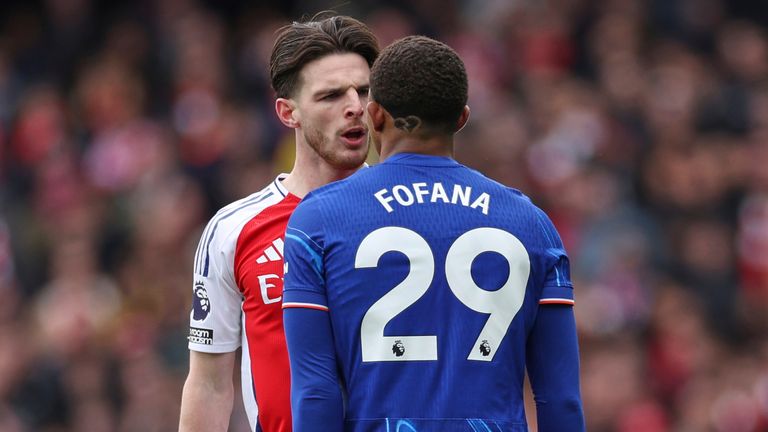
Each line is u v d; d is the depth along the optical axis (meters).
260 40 49.62
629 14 50.75
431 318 12.16
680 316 39.22
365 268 12.20
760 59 50.53
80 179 46.59
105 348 38.88
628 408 36.06
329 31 14.43
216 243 14.61
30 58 52.44
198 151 45.59
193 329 14.81
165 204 42.84
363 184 12.53
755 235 43.25
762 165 45.09
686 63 49.31
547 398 12.55
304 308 12.23
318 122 14.31
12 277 43.66
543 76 48.62
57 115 49.34
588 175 43.03
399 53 12.58
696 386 38.03
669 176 44.25
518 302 12.39
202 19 52.03
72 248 42.41
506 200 12.66
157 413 35.75
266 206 14.63
